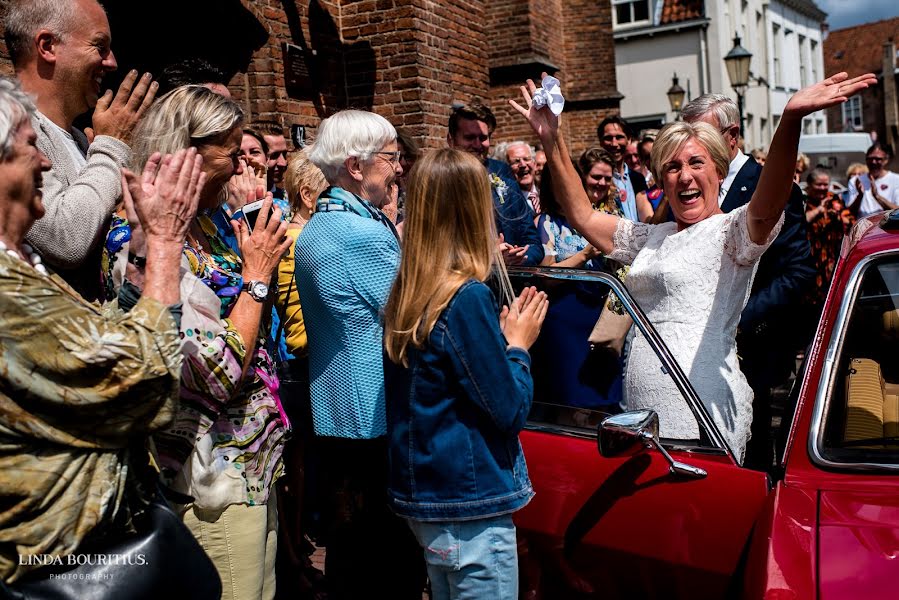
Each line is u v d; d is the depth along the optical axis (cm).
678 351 289
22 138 182
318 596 370
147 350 182
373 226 280
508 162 628
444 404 224
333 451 300
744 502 240
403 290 228
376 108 781
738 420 284
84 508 181
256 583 248
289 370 357
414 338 222
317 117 746
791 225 367
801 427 249
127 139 254
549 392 280
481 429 226
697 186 303
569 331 277
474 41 879
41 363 171
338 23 779
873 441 240
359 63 780
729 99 426
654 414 242
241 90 689
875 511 215
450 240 225
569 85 1401
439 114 800
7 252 174
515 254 371
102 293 253
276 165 552
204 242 259
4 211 181
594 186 551
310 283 284
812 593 190
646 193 670
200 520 238
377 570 306
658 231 323
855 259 284
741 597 207
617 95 1390
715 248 289
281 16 701
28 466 174
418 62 768
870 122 4644
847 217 884
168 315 190
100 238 245
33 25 253
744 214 280
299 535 386
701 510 244
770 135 3316
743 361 364
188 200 208
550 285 282
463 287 221
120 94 256
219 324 233
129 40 653
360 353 281
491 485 225
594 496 260
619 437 233
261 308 245
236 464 242
